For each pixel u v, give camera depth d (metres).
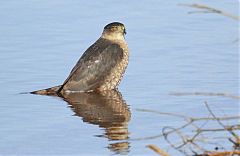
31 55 18.27
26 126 14.03
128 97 15.77
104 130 13.77
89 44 19.05
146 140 13.16
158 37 19.45
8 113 14.81
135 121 14.22
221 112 14.44
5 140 13.31
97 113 14.82
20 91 16.19
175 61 17.73
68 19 20.97
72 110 15.05
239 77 16.53
